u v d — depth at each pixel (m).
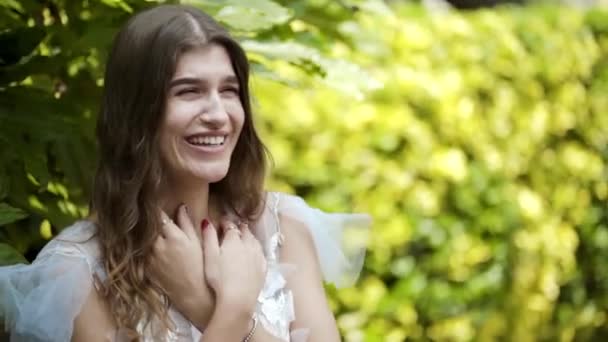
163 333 2.56
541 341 6.72
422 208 5.57
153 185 2.59
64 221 3.22
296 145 5.25
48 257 2.58
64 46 3.20
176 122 2.56
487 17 6.58
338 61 3.34
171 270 2.61
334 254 3.06
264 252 2.86
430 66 5.93
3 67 3.01
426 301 5.63
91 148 3.21
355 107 5.39
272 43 3.30
